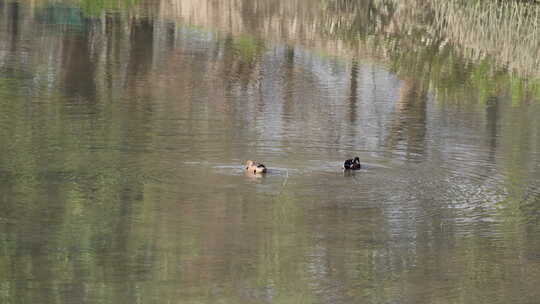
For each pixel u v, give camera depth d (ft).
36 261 79.05
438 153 115.44
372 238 86.53
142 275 76.89
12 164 103.71
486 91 163.63
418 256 83.30
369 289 75.66
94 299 72.43
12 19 224.12
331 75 174.60
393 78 173.88
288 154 112.37
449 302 74.33
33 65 168.96
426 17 254.88
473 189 101.55
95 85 153.07
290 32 225.56
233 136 119.44
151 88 152.56
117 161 106.22
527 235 88.33
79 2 257.96
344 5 274.77
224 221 89.10
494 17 238.48
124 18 234.99
